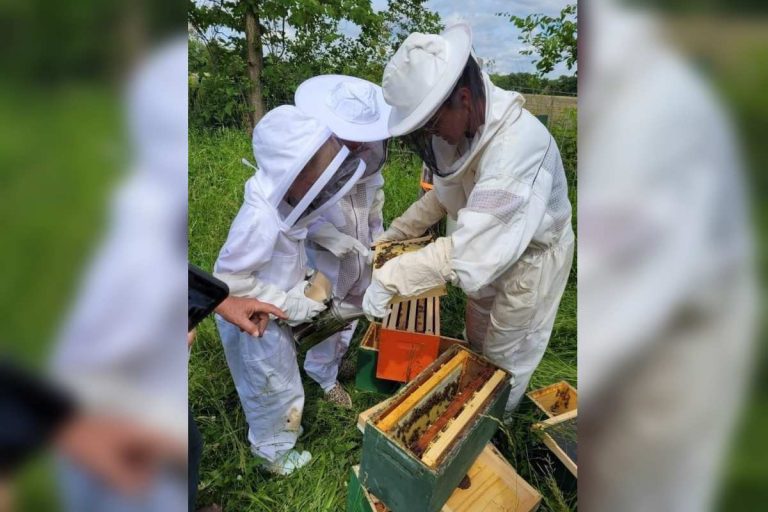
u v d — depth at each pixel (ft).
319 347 9.25
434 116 5.84
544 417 8.32
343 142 7.69
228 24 25.80
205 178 17.20
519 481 6.78
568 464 6.98
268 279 7.07
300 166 5.82
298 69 28.30
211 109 25.84
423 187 12.48
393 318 9.13
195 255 12.64
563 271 7.54
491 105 5.87
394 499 5.63
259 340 6.97
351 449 8.50
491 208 5.82
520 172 5.94
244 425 8.57
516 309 7.54
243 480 7.50
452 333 11.87
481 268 5.96
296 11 24.43
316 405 9.43
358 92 7.91
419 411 5.98
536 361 8.34
